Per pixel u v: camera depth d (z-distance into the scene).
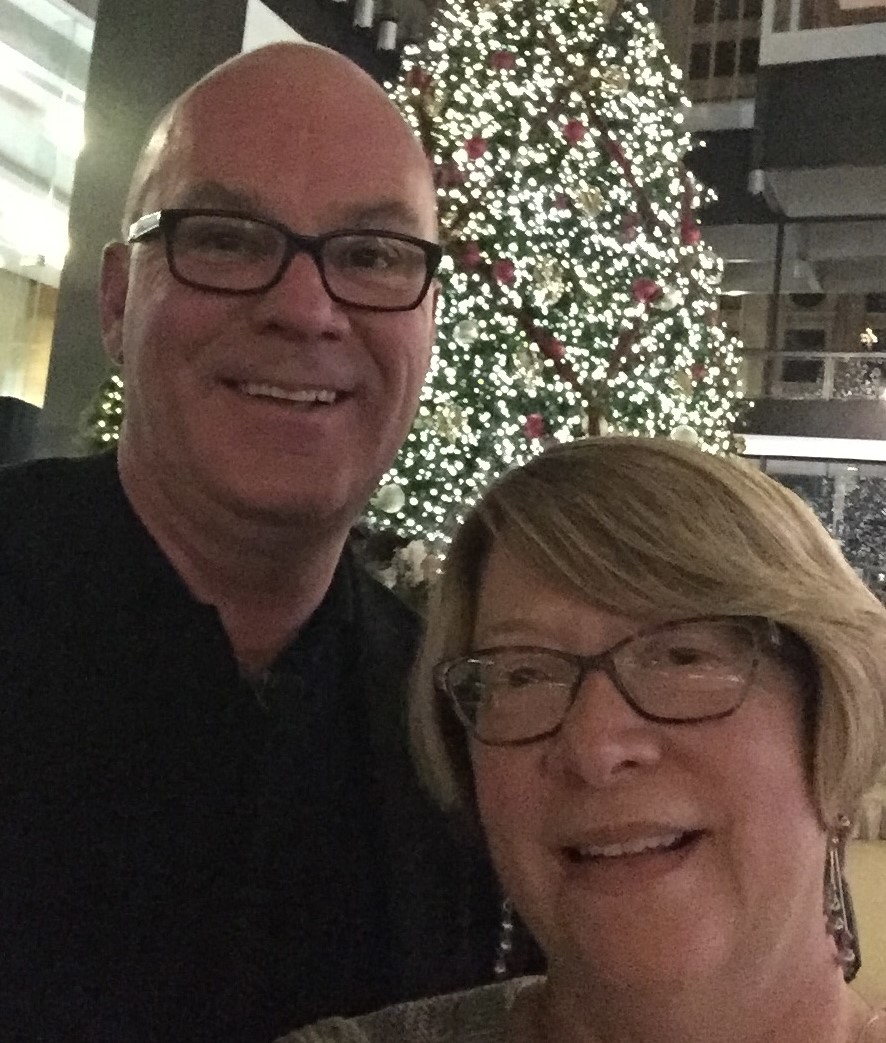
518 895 0.90
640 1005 0.82
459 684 0.93
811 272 10.70
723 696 0.83
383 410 1.24
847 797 0.85
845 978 0.89
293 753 1.22
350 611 1.32
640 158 4.11
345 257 1.21
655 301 4.00
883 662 0.85
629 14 4.06
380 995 1.18
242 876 1.15
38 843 1.10
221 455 1.16
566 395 3.88
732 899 0.83
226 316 1.16
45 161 6.88
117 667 1.17
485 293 3.79
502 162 3.83
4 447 3.96
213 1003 1.12
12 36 6.36
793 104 9.21
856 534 9.29
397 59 6.20
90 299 4.93
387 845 1.23
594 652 0.86
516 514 0.90
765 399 9.34
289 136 1.18
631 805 0.83
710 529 0.85
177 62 4.82
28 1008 1.05
